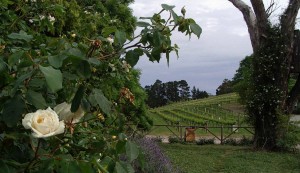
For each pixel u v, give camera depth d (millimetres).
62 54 1463
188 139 17484
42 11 3139
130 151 1551
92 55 1710
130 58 1742
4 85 1462
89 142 1783
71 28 4594
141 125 9281
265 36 13359
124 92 2160
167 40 1812
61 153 1487
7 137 1401
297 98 13992
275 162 11344
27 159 1437
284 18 13266
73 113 1502
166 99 72250
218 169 10211
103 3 7055
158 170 6492
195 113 43375
